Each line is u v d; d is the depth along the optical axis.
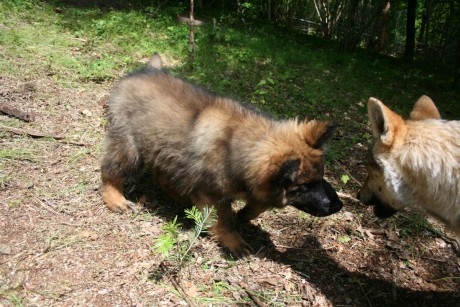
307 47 3.34
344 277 0.96
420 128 0.76
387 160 0.79
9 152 1.13
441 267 1.02
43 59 1.73
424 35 4.88
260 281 0.90
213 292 0.85
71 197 1.04
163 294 0.82
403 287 0.96
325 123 0.84
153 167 1.03
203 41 2.47
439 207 0.77
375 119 0.79
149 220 1.02
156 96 0.99
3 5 2.30
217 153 0.89
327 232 1.09
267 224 1.09
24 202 0.99
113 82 1.66
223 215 0.95
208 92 1.03
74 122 1.34
